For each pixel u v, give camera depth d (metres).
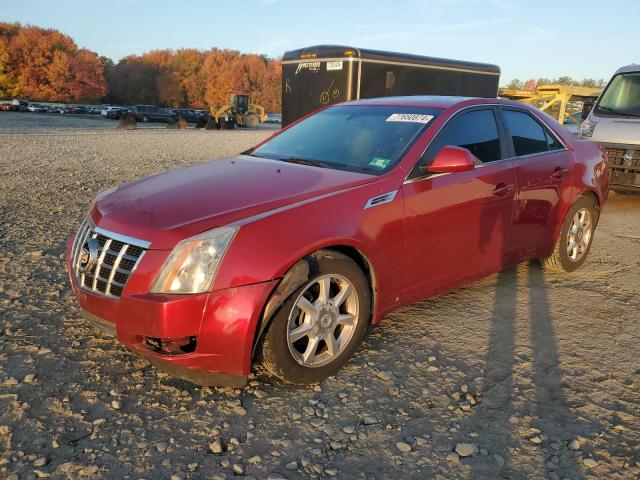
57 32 88.19
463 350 3.65
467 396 3.10
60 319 3.87
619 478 2.48
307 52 12.46
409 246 3.55
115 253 2.95
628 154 8.69
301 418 2.86
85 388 3.04
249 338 2.81
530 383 3.27
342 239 3.12
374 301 3.45
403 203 3.48
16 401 2.88
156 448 2.58
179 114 50.91
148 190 3.44
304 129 4.54
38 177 10.34
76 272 3.19
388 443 2.68
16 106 55.38
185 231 2.82
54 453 2.51
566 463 2.57
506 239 4.36
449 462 2.55
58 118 44.53
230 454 2.56
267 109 110.81
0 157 13.61
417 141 3.75
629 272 5.38
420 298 3.80
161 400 2.97
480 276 4.23
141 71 107.38
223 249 2.79
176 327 2.72
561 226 4.95
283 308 2.93
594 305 4.50
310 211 3.07
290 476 2.42
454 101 4.23
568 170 4.89
